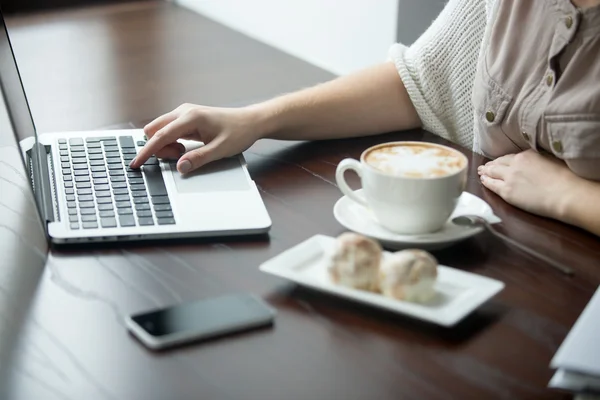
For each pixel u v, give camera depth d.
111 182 1.09
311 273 0.88
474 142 1.37
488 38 1.25
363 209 1.02
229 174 1.13
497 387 0.72
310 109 1.27
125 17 3.84
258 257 0.94
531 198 1.05
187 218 1.00
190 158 1.12
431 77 1.36
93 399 0.70
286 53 3.51
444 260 0.93
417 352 0.77
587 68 1.11
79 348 0.77
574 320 0.82
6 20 3.68
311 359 0.76
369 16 3.02
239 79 3.17
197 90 3.03
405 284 0.81
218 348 0.77
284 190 1.11
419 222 0.94
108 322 0.81
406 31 2.89
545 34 1.16
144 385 0.72
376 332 0.80
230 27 3.82
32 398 0.71
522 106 1.18
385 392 0.71
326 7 3.24
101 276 0.90
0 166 1.22
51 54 3.30
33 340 0.78
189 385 0.72
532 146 1.18
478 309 0.84
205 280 0.89
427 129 1.37
